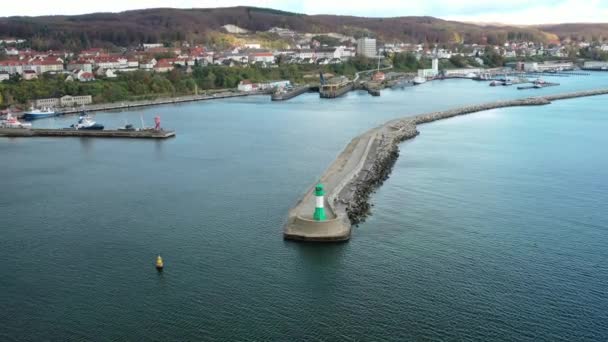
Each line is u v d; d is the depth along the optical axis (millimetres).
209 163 138375
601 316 65938
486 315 66312
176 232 90500
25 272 77938
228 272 76688
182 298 70438
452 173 125688
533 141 166125
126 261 80500
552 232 90062
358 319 65750
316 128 193500
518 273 75938
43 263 80562
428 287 72312
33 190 116188
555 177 122688
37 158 150750
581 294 70625
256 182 118625
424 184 116438
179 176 125312
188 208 101938
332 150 153000
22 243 87688
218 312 67438
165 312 67500
